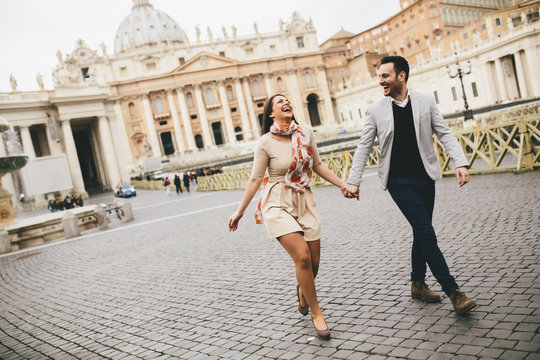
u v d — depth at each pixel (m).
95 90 57.16
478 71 54.81
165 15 127.75
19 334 4.96
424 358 2.77
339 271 5.10
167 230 12.10
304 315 3.95
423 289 3.72
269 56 91.00
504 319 3.08
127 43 120.12
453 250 5.01
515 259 4.29
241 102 87.06
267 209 3.52
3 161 16.11
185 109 83.75
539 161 10.00
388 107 3.51
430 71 62.94
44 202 45.50
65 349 4.21
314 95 94.88
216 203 17.73
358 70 91.19
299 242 3.34
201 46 87.62
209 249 8.21
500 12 57.72
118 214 18.38
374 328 3.37
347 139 66.19
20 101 51.97
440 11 73.75
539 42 45.91
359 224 7.73
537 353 2.56
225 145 82.31
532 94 47.38
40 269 9.42
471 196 8.27
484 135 11.11
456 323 3.17
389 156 3.54
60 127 55.00
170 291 5.73
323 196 13.17
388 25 88.44
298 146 3.49
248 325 3.99
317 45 93.75
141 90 82.12
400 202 3.50
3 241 13.70
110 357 3.81
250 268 6.16
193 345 3.76
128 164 80.38
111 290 6.38
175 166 72.81
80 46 81.25
